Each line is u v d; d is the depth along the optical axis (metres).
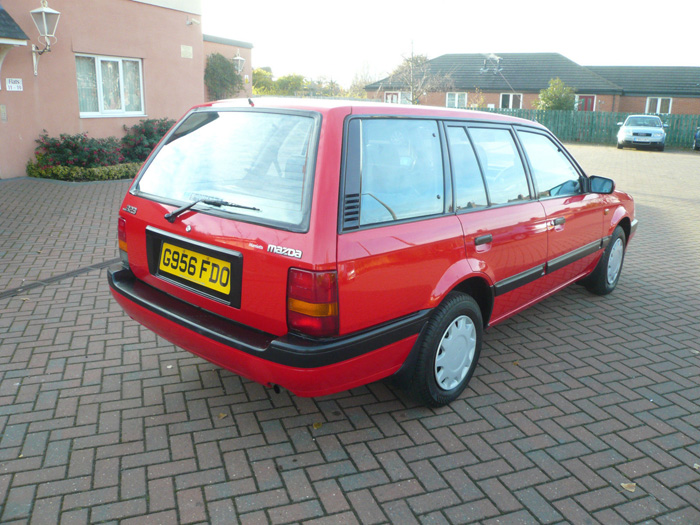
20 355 4.09
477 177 3.63
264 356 2.70
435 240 3.17
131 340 4.41
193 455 3.04
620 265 5.95
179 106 15.95
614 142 31.70
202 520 2.58
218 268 2.97
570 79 38.78
